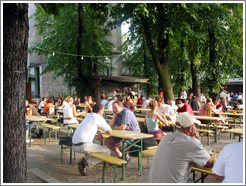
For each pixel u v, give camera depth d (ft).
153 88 79.66
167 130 21.57
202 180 10.79
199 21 51.88
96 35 69.51
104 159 12.98
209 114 27.89
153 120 18.71
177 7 47.37
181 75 66.80
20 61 10.59
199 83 63.41
